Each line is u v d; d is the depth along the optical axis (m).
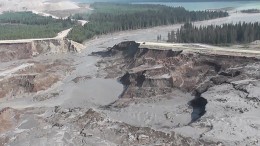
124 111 118.50
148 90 131.12
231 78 124.81
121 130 94.62
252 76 121.81
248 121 95.94
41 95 137.12
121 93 137.88
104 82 150.62
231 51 144.25
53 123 102.56
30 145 88.69
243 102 106.19
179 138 90.00
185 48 155.62
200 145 86.06
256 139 87.81
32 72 156.88
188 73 137.38
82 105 127.12
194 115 111.12
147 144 87.69
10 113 106.38
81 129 96.50
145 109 119.12
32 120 103.69
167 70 138.75
